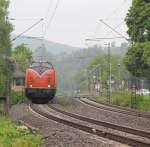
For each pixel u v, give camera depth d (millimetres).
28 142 28938
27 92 88312
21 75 117500
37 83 87812
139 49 103500
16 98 104125
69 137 36188
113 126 45000
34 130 39156
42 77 88062
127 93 118688
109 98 126250
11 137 32125
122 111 77250
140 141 31109
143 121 56156
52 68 89750
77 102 105688
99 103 109500
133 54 104625
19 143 28219
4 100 49250
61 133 39219
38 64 89625
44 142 32719
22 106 83500
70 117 61094
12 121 48750
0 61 98625
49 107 81875
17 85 116750
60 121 52906
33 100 90375
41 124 49750
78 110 80000
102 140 34719
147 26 104188
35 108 77250
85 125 46812
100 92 175750
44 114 63031
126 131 41344
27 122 52219
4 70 97125
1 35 117375
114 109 83000
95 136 37531
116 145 31781
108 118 61875
